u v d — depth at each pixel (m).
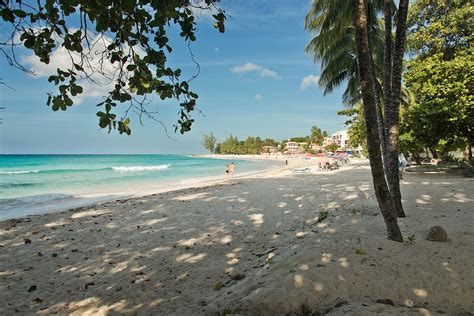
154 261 6.33
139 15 2.63
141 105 2.89
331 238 5.76
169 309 4.31
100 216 11.02
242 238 7.64
